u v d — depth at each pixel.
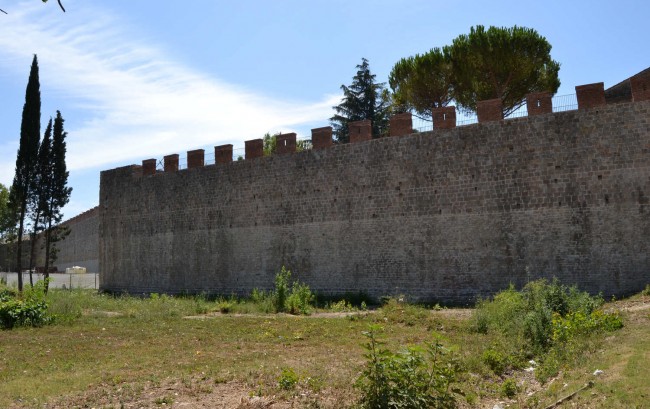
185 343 17.84
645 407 9.08
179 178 38.53
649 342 13.03
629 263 23.84
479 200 27.33
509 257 26.36
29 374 13.60
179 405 10.76
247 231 34.94
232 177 36.00
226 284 35.53
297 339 18.44
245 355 15.68
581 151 25.27
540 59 39.16
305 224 32.62
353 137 31.64
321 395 11.33
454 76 40.91
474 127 27.83
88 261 65.38
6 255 82.44
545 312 17.16
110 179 42.69
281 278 28.14
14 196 42.09
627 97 30.23
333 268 31.33
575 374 11.74
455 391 10.05
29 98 42.41
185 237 37.78
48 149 42.66
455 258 27.69
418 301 28.39
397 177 29.75
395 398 9.19
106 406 10.66
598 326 15.66
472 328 19.20
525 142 26.52
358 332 19.75
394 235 29.52
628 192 24.17
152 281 39.19
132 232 40.75
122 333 20.06
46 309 23.31
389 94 60.59
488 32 38.75
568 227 25.19
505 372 13.78
